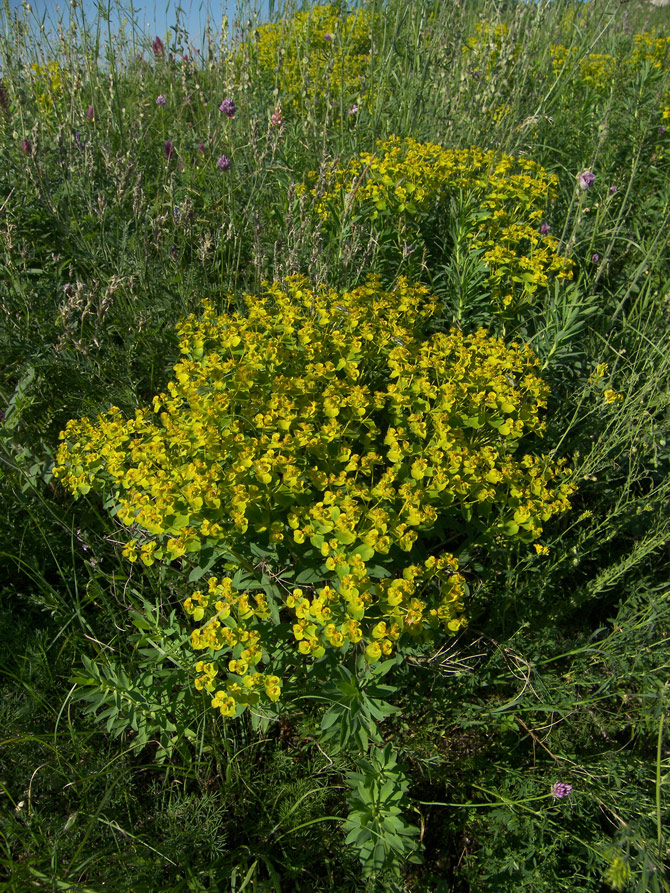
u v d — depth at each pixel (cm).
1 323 297
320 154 450
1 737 208
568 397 322
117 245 347
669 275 413
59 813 208
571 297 326
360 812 192
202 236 360
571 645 254
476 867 214
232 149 433
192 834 200
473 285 323
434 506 227
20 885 177
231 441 219
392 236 367
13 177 372
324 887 205
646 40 684
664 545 294
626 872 173
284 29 630
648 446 294
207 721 227
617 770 224
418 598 213
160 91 538
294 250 335
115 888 183
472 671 246
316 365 249
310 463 244
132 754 227
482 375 250
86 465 231
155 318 325
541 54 579
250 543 216
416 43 499
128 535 262
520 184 360
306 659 214
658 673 237
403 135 469
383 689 198
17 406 271
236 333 259
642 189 467
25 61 465
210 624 193
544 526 296
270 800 217
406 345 265
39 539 262
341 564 198
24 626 241
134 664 234
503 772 231
